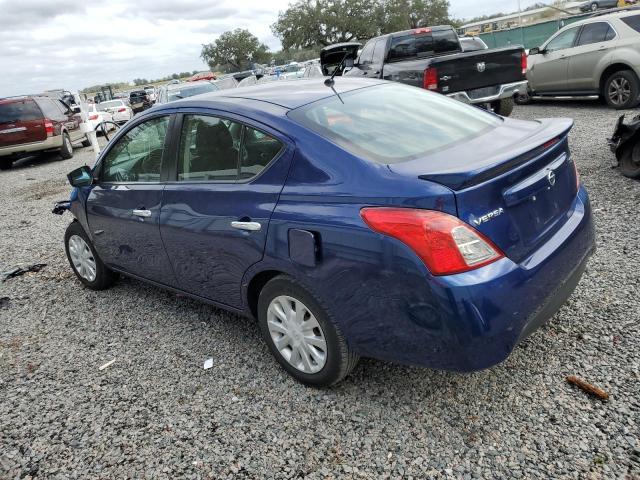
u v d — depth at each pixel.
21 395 3.45
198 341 3.84
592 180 6.10
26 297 5.08
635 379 2.80
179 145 3.61
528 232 2.60
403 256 2.39
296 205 2.80
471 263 2.33
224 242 3.22
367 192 2.54
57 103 16.62
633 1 30.95
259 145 3.07
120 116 27.47
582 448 2.43
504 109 9.80
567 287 2.80
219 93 3.73
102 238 4.48
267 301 3.13
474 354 2.37
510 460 2.43
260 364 3.45
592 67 10.41
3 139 14.27
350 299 2.65
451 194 2.32
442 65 8.61
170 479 2.59
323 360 2.94
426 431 2.68
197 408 3.09
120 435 2.94
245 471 2.58
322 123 2.97
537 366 3.02
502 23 42.34
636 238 4.42
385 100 3.40
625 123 6.01
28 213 8.77
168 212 3.62
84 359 3.80
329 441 2.70
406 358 2.58
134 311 4.47
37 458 2.84
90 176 4.43
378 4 57.06
